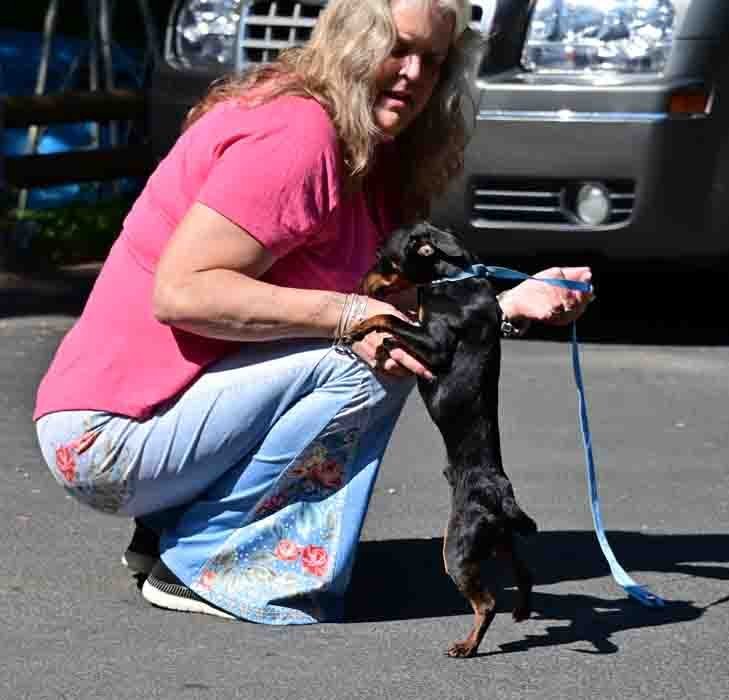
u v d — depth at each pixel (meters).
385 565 5.10
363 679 4.10
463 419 4.24
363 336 4.31
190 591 4.59
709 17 7.81
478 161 8.02
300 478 4.51
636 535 5.46
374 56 4.33
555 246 8.09
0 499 5.73
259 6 8.76
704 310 9.37
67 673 4.10
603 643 4.40
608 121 7.83
